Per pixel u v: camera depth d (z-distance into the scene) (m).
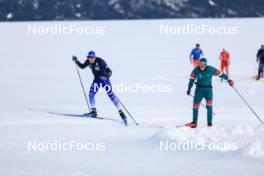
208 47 84.38
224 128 16.02
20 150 14.27
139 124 20.62
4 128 18.89
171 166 12.06
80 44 97.50
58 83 40.44
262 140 14.19
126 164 12.38
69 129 18.77
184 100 30.09
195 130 15.78
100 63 21.92
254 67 53.59
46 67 55.84
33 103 28.61
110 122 21.16
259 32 120.00
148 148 14.70
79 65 23.14
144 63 59.53
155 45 91.69
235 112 24.56
